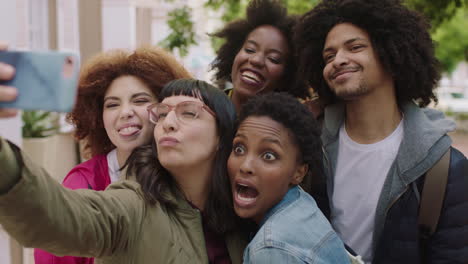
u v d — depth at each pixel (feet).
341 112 7.38
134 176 5.24
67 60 2.72
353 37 6.61
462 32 50.03
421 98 7.54
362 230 6.87
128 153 6.89
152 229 4.78
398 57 6.63
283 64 9.12
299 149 5.20
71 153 18.48
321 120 7.83
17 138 11.03
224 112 5.32
